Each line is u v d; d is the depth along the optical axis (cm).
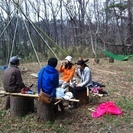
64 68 751
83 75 706
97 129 545
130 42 2852
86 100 697
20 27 2964
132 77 1150
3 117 617
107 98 755
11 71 612
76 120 591
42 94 555
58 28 3922
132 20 2867
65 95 593
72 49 2319
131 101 725
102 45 2625
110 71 1350
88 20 2695
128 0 2658
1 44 2609
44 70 571
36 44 2927
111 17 3169
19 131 543
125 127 555
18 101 608
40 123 573
